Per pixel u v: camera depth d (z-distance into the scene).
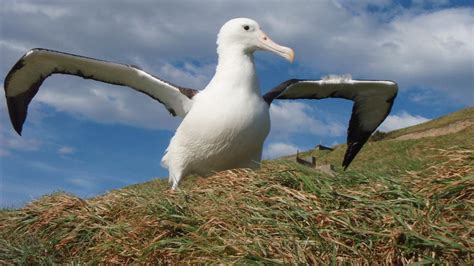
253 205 2.01
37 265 2.11
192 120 2.63
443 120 13.65
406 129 14.03
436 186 1.96
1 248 2.15
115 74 2.93
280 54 2.71
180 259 1.87
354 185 2.17
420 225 1.74
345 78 3.07
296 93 3.11
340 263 1.67
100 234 2.17
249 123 2.59
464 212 1.81
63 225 2.32
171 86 2.80
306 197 2.03
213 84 2.69
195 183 2.50
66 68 2.99
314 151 10.54
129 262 1.98
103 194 2.67
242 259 1.69
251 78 2.66
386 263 1.68
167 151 2.82
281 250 1.71
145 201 2.29
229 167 2.73
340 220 1.84
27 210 2.55
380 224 1.81
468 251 1.62
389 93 3.13
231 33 2.72
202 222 2.01
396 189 2.01
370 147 9.83
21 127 3.12
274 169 2.30
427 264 1.64
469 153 2.13
